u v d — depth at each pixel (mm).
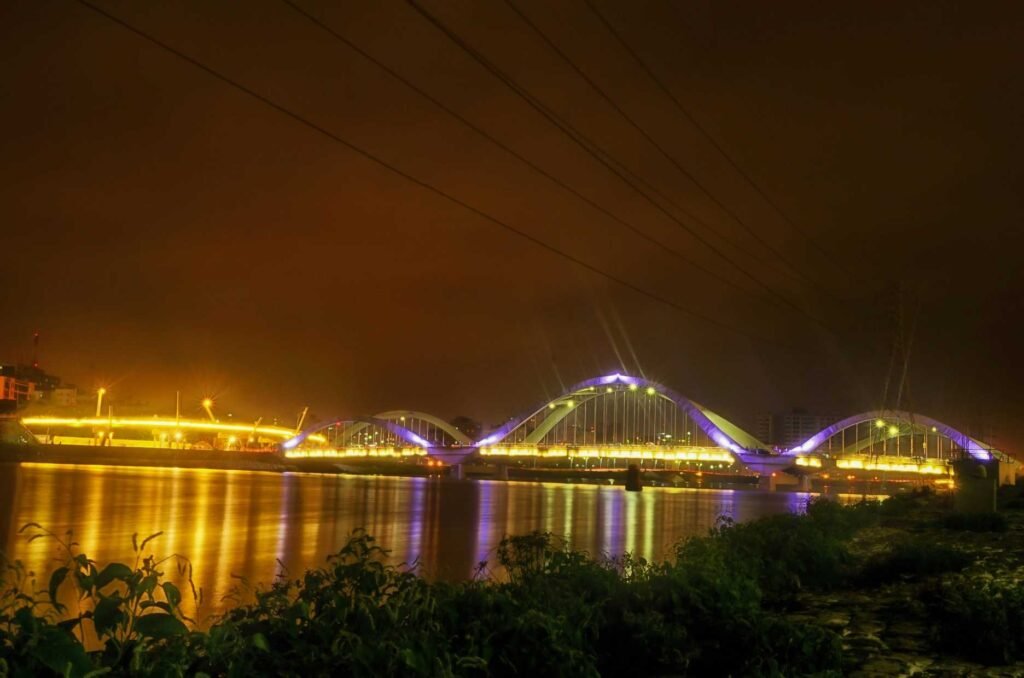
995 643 9695
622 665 9367
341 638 7836
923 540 20703
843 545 18688
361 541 10508
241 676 6945
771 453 178375
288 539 55531
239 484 149625
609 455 193375
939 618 11062
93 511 80312
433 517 77125
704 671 9195
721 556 15172
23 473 158250
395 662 7410
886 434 164625
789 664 8922
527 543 13422
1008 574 15031
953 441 150250
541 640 8414
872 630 11242
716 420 195000
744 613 10055
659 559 31281
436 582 10781
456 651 8258
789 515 25281
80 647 6391
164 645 7270
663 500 126312
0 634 6594
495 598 9391
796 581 15086
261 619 9070
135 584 7559
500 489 172750
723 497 146000
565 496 138000
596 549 38500
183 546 50281
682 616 10180
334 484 170375
